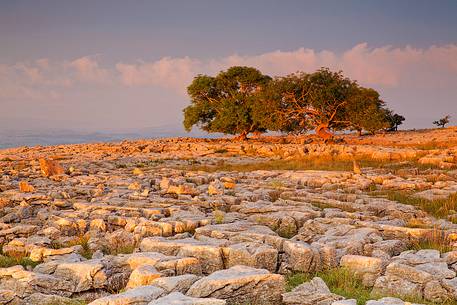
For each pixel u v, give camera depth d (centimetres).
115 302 844
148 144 6769
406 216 1847
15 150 6656
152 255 1155
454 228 1611
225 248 1188
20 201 2084
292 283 1106
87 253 1427
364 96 6719
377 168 3538
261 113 6781
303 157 4575
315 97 6450
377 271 1112
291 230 1611
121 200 2064
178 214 1761
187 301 820
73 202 2095
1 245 1608
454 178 2822
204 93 8206
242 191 2317
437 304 992
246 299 931
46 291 1069
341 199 2248
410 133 7962
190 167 4116
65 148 6675
